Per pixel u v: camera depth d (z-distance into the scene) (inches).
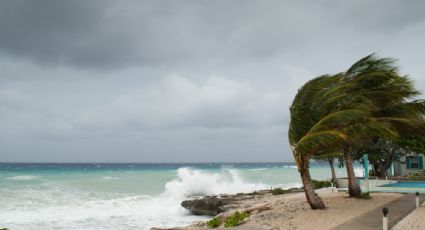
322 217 702.5
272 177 2834.6
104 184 1915.6
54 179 2145.7
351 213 724.0
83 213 1126.4
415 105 894.4
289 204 957.2
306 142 729.0
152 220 1064.2
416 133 965.8
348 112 729.0
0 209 1127.0
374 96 874.1
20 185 1720.0
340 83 857.5
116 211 1181.1
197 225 831.1
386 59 869.2
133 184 1961.1
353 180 934.4
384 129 756.6
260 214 846.5
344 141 749.3
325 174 3479.3
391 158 1557.6
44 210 1142.3
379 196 956.0
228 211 1076.5
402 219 634.2
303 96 776.3
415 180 1425.9
